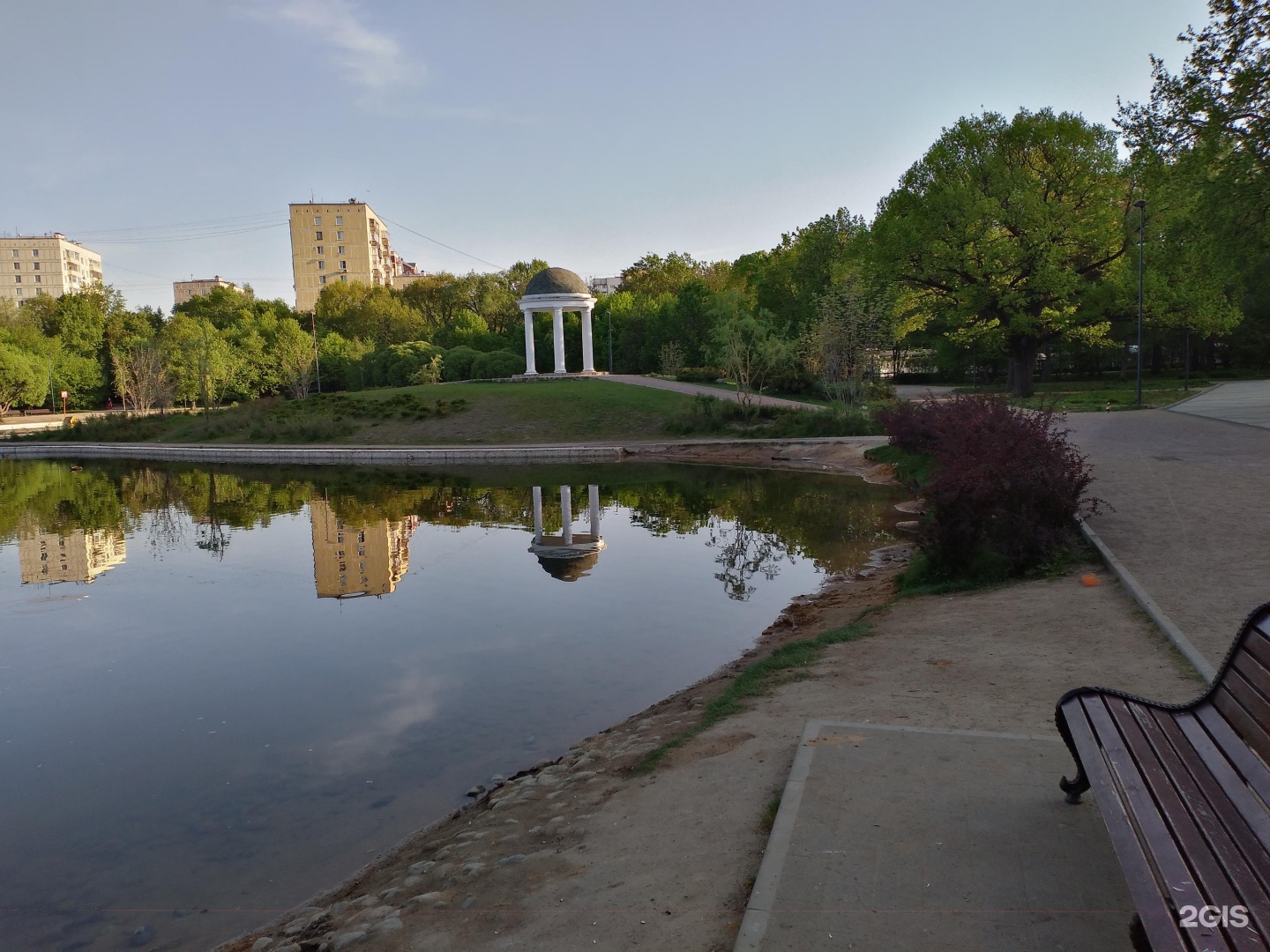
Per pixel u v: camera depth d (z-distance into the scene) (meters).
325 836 6.00
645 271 95.44
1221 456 17.05
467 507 23.91
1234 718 3.53
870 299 42.84
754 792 4.76
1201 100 24.27
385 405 48.84
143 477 36.44
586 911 3.79
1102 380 56.75
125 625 12.47
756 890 3.50
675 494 24.84
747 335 54.09
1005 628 7.82
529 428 42.72
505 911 3.97
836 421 34.91
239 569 16.52
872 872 3.60
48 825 6.37
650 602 12.38
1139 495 13.07
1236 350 57.22
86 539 20.47
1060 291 38.12
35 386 76.00
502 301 92.38
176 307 106.69
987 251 38.75
